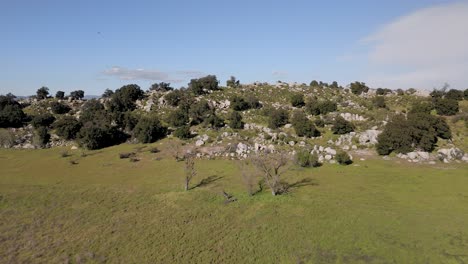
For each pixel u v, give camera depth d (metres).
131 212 37.84
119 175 55.41
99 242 30.41
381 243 29.12
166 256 27.64
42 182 51.53
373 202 39.59
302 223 33.56
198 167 58.84
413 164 57.62
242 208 38.31
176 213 37.22
